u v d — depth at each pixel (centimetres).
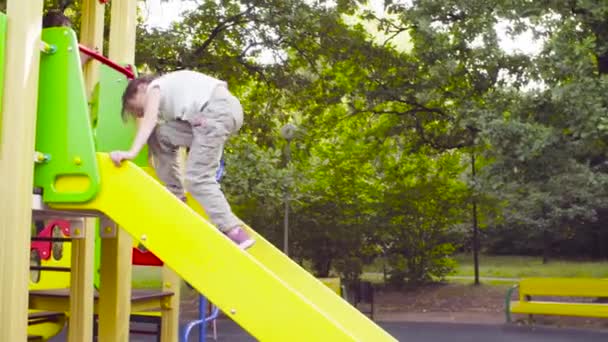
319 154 1688
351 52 1422
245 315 312
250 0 1332
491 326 1170
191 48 1396
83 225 478
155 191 333
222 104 370
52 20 420
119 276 480
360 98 1550
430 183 1703
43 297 515
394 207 1716
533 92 1095
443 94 1348
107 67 457
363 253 1747
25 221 338
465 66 1277
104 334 477
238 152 1265
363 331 372
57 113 353
